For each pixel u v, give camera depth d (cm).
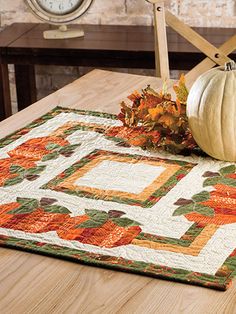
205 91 177
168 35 329
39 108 218
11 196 168
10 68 371
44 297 133
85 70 364
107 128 203
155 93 192
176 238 150
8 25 366
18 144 195
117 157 186
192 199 165
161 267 140
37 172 179
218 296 133
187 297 133
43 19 332
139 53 311
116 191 170
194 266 141
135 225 155
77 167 181
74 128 204
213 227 154
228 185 171
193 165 181
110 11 351
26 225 156
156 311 129
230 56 300
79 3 331
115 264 141
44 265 143
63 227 155
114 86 233
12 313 129
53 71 367
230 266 140
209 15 341
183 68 310
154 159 185
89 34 338
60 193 169
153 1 247
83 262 143
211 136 177
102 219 158
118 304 131
